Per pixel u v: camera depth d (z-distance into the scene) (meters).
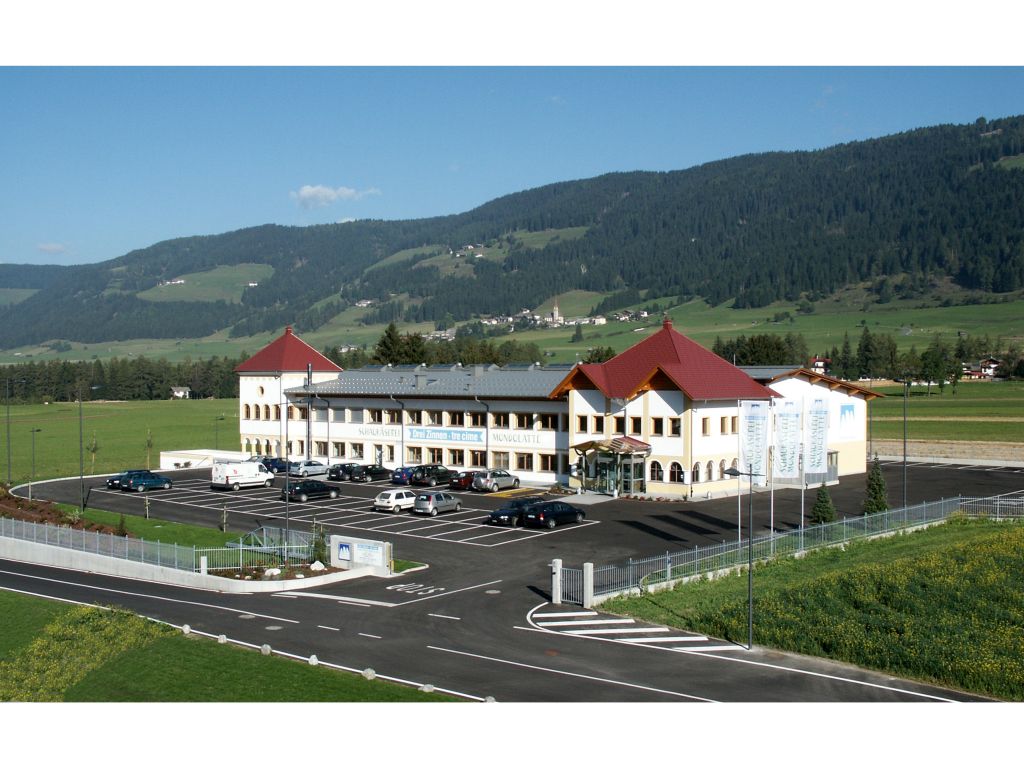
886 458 97.00
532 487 75.00
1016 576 40.50
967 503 61.84
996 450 101.31
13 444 130.88
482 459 80.12
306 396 92.31
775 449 55.44
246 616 37.94
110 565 49.00
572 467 72.69
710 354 71.19
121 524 55.72
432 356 145.00
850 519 52.56
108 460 110.44
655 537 53.66
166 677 30.19
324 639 34.28
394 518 61.97
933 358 188.75
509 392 77.81
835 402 80.88
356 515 63.38
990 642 31.98
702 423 67.69
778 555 47.25
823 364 190.88
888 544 51.34
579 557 48.59
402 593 41.69
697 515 60.75
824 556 47.88
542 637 34.41
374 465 82.62
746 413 52.47
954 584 38.91
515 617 37.28
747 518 59.69
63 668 32.53
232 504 69.25
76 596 42.47
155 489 77.94
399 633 35.03
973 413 145.62
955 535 53.38
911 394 188.38
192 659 31.80
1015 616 34.84
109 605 40.34
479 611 38.28
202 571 44.31
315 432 92.56
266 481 79.44
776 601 37.19
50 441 135.62
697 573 42.81
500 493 72.31
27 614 39.72
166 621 37.28
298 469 84.38
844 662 31.34
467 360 142.75
